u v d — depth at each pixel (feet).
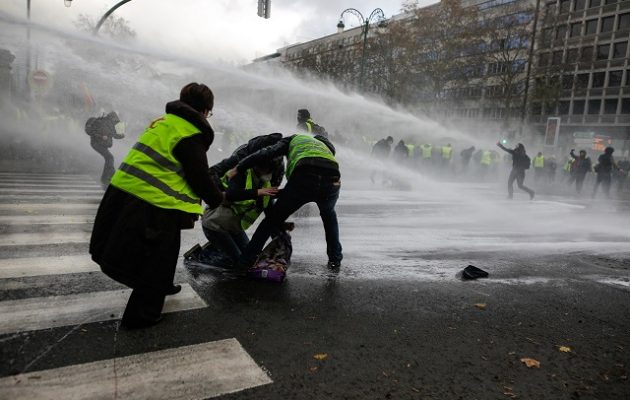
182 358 9.20
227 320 11.15
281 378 8.73
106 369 8.59
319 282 14.49
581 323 12.58
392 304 13.03
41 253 15.75
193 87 10.87
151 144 10.00
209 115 11.28
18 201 26.12
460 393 8.70
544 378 9.48
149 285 10.07
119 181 9.91
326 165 13.96
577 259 20.08
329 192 14.34
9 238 17.60
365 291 13.96
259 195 13.29
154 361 9.01
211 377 8.60
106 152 34.58
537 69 142.20
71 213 23.18
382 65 119.24
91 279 13.33
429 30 116.98
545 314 13.08
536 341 11.21
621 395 9.05
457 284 15.35
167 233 10.12
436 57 118.93
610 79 160.15
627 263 19.81
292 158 13.94
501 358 10.21
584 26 164.76
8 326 10.09
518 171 45.09
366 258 17.98
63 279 13.21
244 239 15.38
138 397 7.80
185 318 11.09
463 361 9.95
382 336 10.88
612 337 11.76
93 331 10.07
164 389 8.10
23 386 7.88
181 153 10.03
